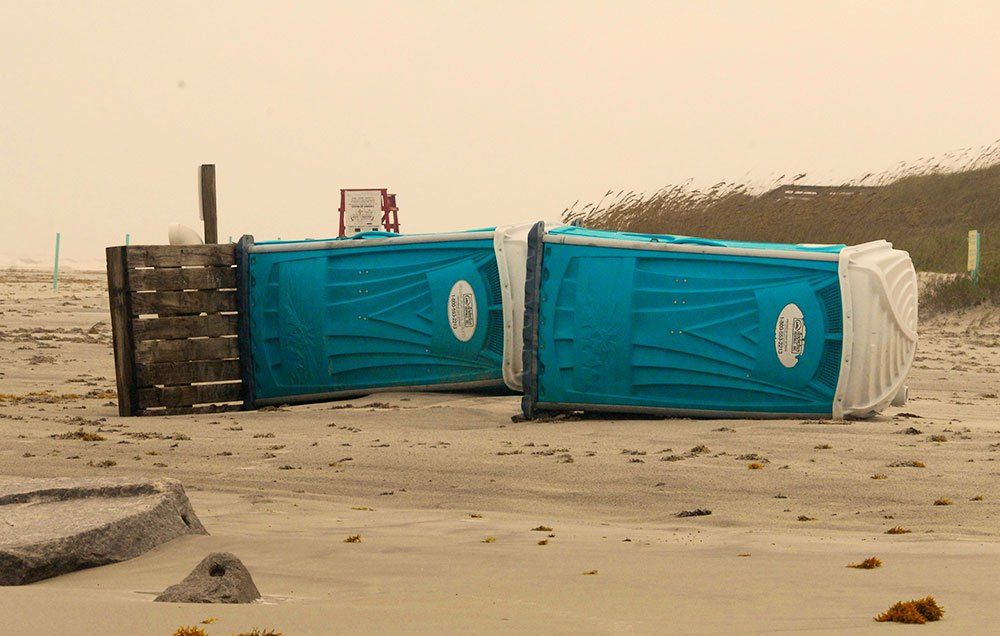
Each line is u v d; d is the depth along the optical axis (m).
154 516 13.34
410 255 30.42
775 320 26.62
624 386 27.12
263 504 16.81
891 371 26.70
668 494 17.31
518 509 16.62
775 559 12.43
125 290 29.53
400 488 18.25
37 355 40.53
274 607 9.75
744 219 61.31
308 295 30.88
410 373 30.41
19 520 12.83
